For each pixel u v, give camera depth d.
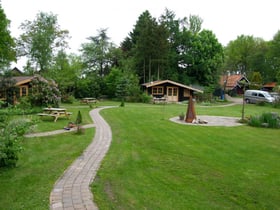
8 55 23.44
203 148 8.20
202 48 38.75
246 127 12.60
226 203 4.38
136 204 4.20
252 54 58.09
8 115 8.24
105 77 36.34
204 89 35.50
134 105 25.83
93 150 7.71
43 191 4.62
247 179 5.53
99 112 18.16
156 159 6.90
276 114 13.59
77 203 4.18
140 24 44.22
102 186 4.93
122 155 7.21
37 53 29.69
